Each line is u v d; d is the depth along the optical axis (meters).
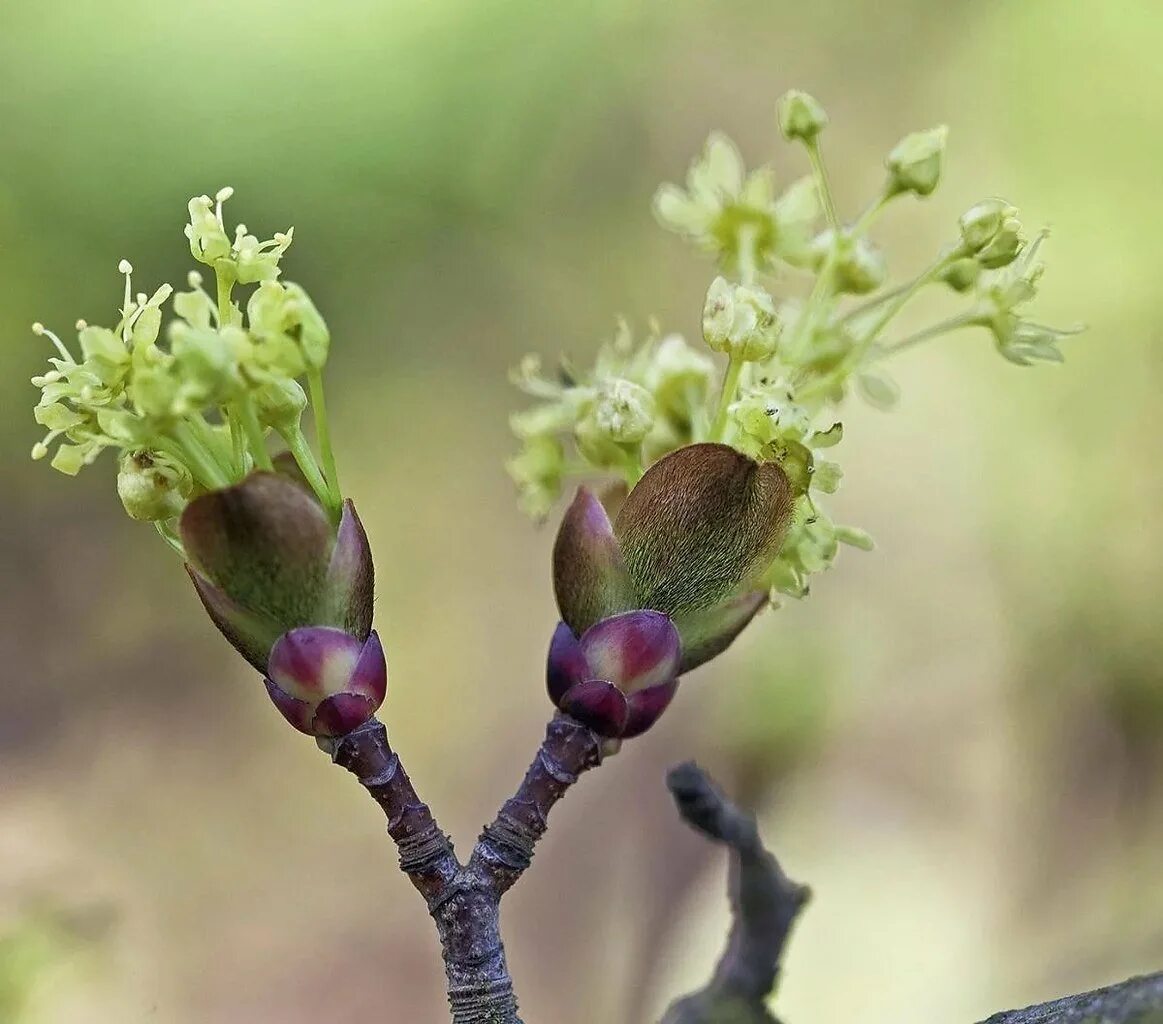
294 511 0.25
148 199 0.79
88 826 0.66
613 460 0.27
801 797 0.58
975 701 0.61
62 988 0.40
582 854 0.59
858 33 0.81
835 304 0.28
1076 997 0.25
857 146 0.81
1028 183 0.72
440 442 0.84
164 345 0.29
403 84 0.83
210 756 0.72
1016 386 0.67
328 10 0.82
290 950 0.62
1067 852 0.57
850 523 0.67
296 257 0.82
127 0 0.80
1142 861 0.56
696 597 0.26
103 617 0.77
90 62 0.79
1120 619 0.61
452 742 0.76
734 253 0.29
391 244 0.83
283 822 0.69
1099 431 0.65
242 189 0.80
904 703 0.61
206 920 0.63
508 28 0.84
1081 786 0.59
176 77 0.80
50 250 0.77
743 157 0.84
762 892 0.27
